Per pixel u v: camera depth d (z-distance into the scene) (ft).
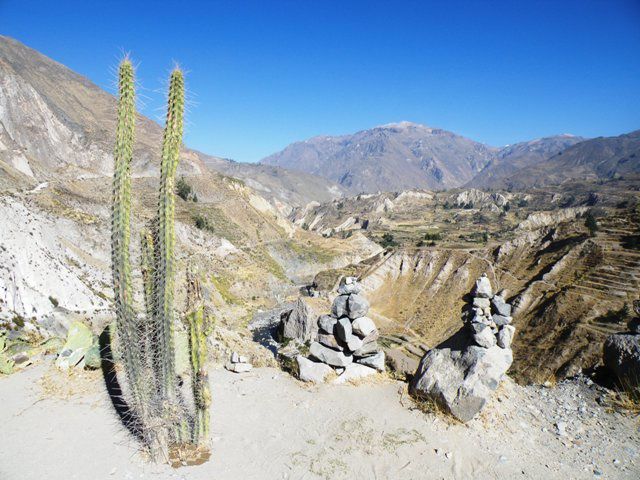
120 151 23.34
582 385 39.63
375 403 37.17
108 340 40.42
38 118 271.08
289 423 33.63
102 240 153.28
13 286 73.77
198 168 352.49
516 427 32.91
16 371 39.47
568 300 161.07
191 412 31.50
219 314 173.88
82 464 25.94
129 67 23.47
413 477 27.27
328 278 256.52
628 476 27.32
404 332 194.80
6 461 26.00
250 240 293.84
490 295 37.65
